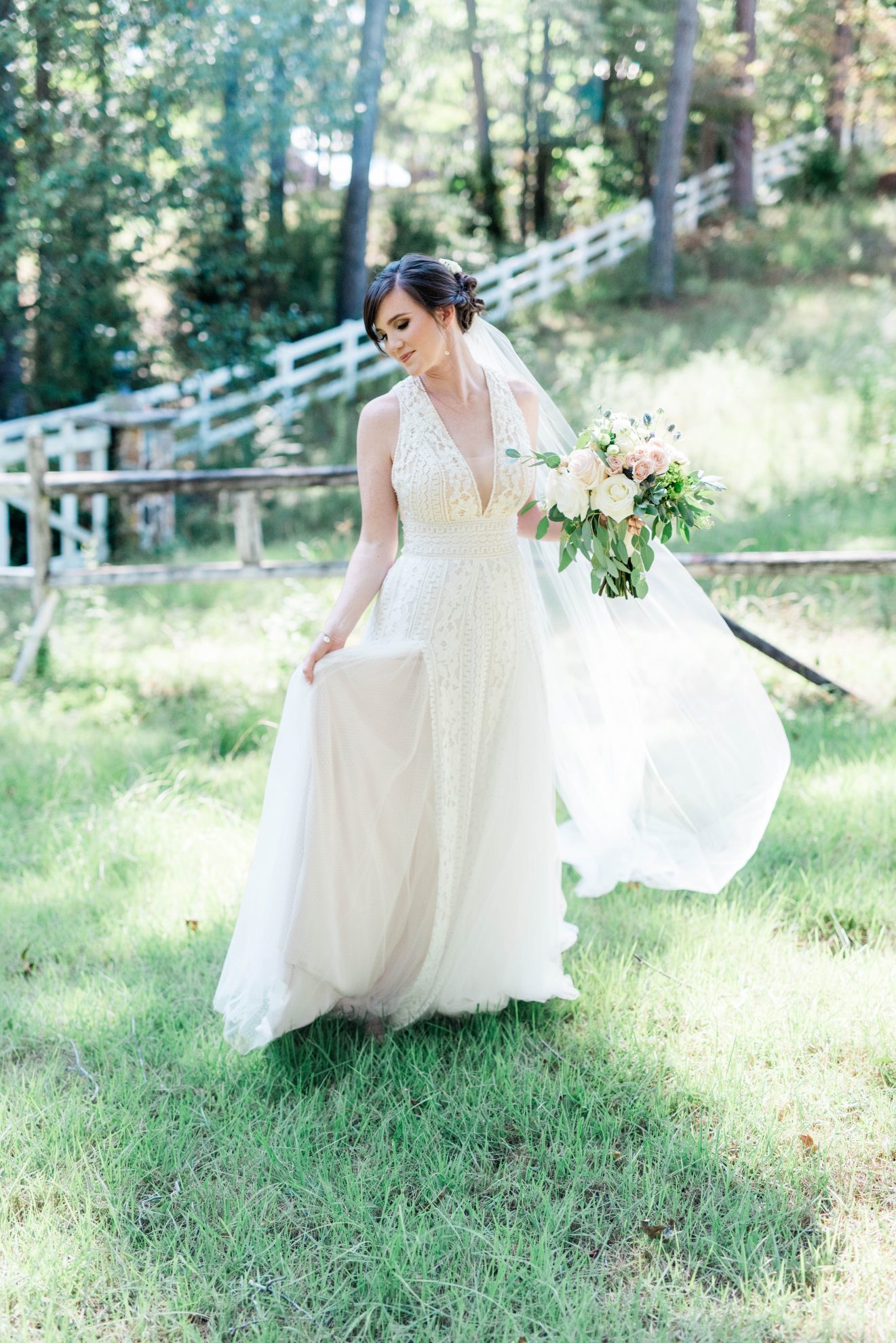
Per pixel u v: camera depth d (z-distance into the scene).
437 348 2.72
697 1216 2.22
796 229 17.52
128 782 4.74
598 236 18.06
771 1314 1.99
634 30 17.62
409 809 2.78
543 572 3.19
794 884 3.59
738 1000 2.98
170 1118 2.59
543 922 2.91
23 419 11.82
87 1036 2.93
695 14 15.60
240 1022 2.75
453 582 2.78
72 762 4.91
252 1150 2.46
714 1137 2.45
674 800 3.29
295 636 6.43
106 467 9.75
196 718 5.54
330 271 16.50
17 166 11.74
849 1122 2.51
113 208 11.70
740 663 3.19
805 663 5.85
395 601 2.84
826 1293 2.04
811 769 4.52
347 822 2.70
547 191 20.61
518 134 21.52
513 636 2.86
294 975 2.74
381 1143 2.46
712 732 3.22
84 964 3.34
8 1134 2.52
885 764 4.48
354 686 2.69
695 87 17.91
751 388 11.28
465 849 2.83
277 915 2.75
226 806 4.43
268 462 11.59
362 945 2.81
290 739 2.74
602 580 2.79
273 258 15.80
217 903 3.64
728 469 9.56
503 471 2.78
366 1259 2.14
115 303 12.45
